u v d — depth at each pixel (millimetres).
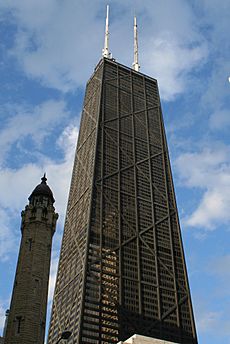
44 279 58812
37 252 60500
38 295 56562
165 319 199375
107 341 178750
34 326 53875
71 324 185875
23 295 55750
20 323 53656
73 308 190750
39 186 69938
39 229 63125
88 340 175625
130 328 188000
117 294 196125
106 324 183625
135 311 194750
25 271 58188
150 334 190375
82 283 192250
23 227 64250
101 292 192750
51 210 66375
